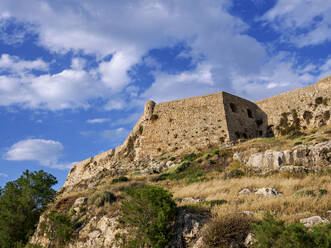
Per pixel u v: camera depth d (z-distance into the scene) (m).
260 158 34.16
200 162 42.75
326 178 24.61
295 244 10.08
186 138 59.34
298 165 30.28
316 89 54.34
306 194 19.77
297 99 57.06
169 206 17.14
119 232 18.67
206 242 13.59
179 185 33.59
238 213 15.30
